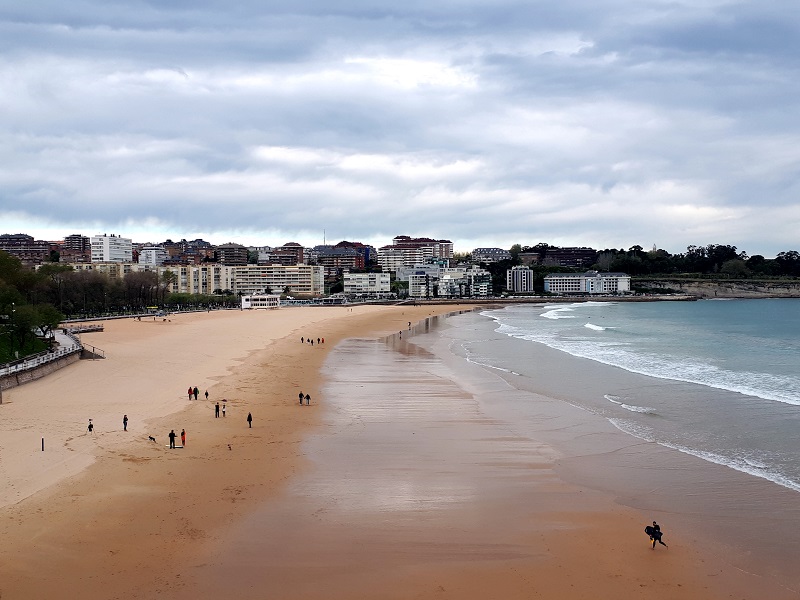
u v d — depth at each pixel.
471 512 32.41
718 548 28.44
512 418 52.34
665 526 30.72
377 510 32.53
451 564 26.92
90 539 28.39
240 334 120.75
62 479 35.19
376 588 24.98
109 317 165.12
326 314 197.12
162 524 30.19
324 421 51.03
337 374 74.62
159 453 40.69
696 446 43.66
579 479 37.34
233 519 31.06
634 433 47.22
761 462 40.03
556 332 136.12
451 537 29.48
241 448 42.69
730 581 25.69
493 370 77.62
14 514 30.55
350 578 25.72
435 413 54.19
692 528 30.48
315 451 42.62
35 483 34.50
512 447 43.94
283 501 33.53
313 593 24.61
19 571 25.53
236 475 37.28
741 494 34.69
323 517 31.56
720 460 40.50
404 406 56.88
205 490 34.69
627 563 27.06
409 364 83.25
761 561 27.28
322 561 27.06
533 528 30.50
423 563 27.00
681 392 62.50
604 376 72.56
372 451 42.88
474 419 52.06
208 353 90.38
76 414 50.19
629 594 24.67
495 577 25.88
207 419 50.28
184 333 121.00
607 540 29.23
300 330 133.00
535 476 37.88
